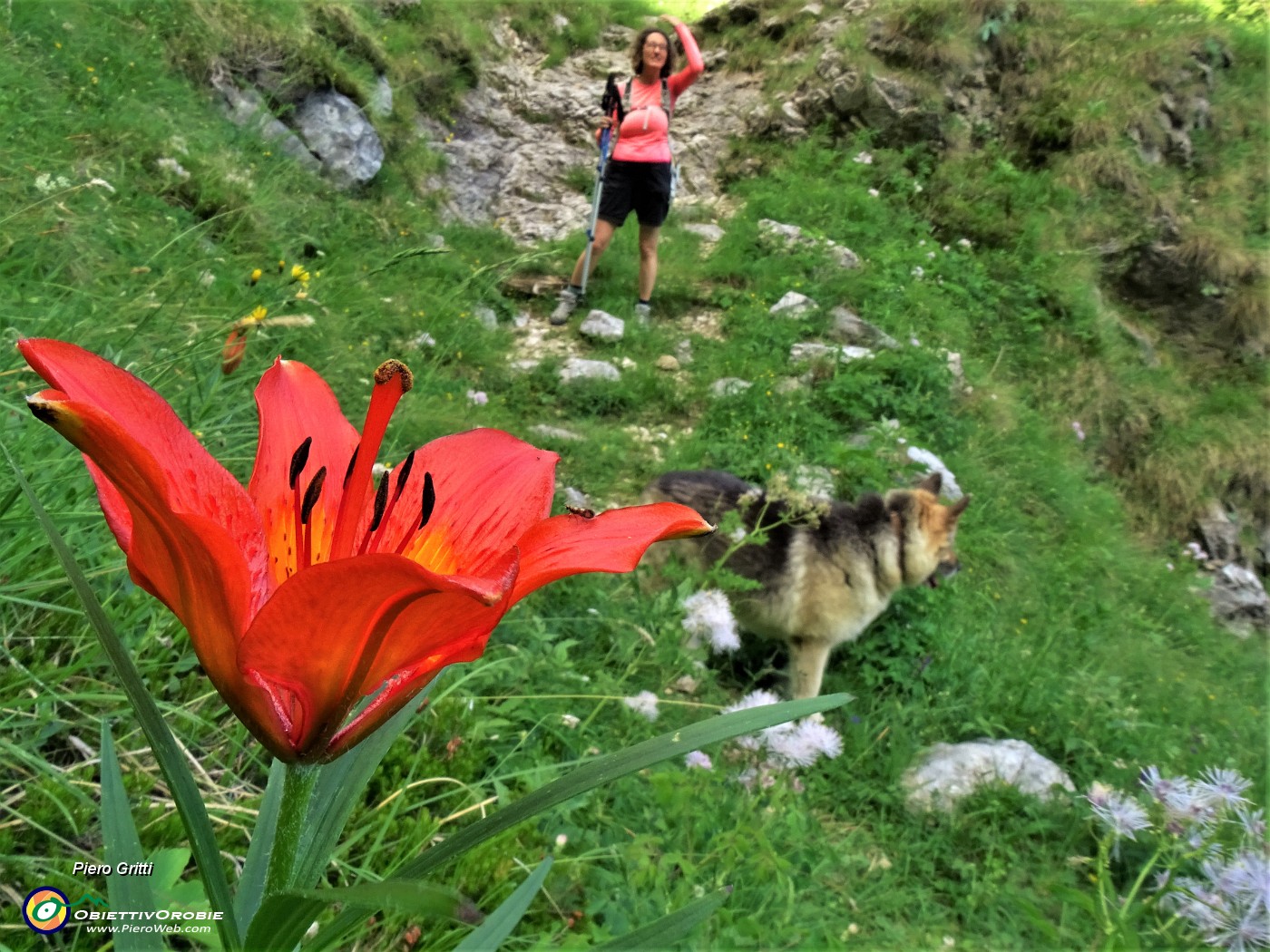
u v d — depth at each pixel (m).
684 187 9.81
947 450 6.58
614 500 4.87
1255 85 11.09
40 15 5.56
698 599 3.05
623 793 2.42
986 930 2.84
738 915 2.10
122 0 6.36
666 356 6.70
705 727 0.70
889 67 9.96
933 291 8.16
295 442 0.79
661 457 5.48
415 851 1.74
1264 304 9.58
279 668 0.58
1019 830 3.26
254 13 7.27
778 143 9.94
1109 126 10.05
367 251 6.43
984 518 6.09
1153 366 9.41
